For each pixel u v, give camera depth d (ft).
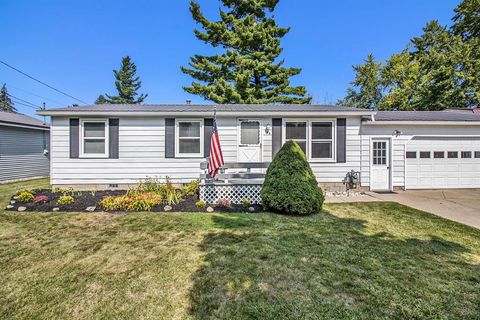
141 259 10.91
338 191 28.58
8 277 9.41
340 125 28.60
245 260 10.74
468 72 54.95
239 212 18.99
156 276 9.49
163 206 20.15
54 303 7.89
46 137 45.42
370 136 29.32
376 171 29.50
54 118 27.12
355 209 20.26
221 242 12.82
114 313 7.43
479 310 7.45
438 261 10.65
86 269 10.05
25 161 40.45
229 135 28.40
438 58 60.23
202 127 28.14
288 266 10.18
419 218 17.58
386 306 7.63
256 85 53.72
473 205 21.93
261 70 51.16
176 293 8.40
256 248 12.03
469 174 30.89
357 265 10.26
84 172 27.45
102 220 16.67
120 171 27.78
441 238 13.55
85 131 27.55
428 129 30.27
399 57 69.92
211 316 7.25
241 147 28.53
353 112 27.40
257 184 22.08
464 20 62.59
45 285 8.88
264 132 28.48
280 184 18.39
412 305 7.68
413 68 66.08
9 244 12.57
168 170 28.14
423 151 30.32
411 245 12.49
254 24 50.72
